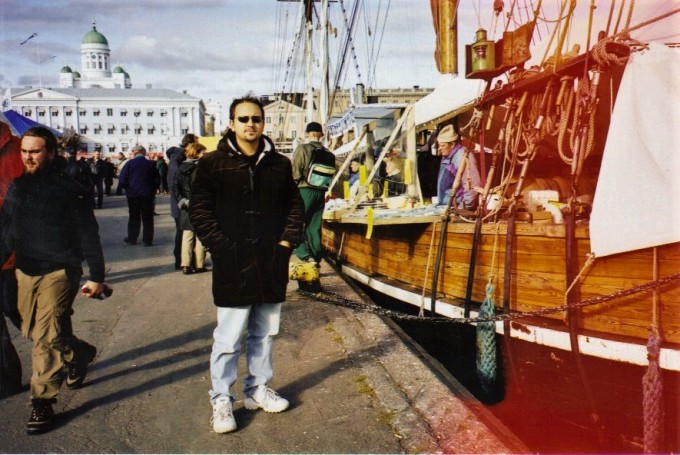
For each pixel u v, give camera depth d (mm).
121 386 4395
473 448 3309
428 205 8062
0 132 4352
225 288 3504
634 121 3836
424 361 5082
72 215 3711
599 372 4051
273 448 3414
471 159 6586
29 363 4891
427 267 6094
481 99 5492
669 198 3660
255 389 3891
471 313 5238
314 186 7258
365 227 8000
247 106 3436
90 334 5742
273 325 3811
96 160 20750
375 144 12500
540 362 4496
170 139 118500
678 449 3631
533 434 4660
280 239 3609
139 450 3414
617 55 3990
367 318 6035
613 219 3873
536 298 4555
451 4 8695
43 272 3623
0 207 3746
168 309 6684
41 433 3631
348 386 4297
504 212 5125
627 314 3922
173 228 15305
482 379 4852
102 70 151000
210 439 3527
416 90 43656
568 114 4383
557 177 5664
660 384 3568
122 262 9938
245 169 3471
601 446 4242
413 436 3475
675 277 3535
